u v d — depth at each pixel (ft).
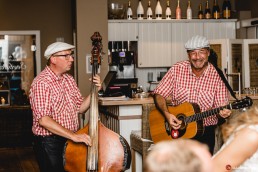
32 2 26.53
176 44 25.52
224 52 22.50
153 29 25.20
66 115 11.56
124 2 26.27
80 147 11.05
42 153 11.39
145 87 26.22
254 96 16.66
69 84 11.81
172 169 3.28
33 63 27.04
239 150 6.16
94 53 11.66
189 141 3.56
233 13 26.40
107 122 18.42
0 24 26.27
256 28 24.44
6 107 25.84
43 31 26.68
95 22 23.98
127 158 11.02
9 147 26.07
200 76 12.35
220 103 12.25
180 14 25.88
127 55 24.45
